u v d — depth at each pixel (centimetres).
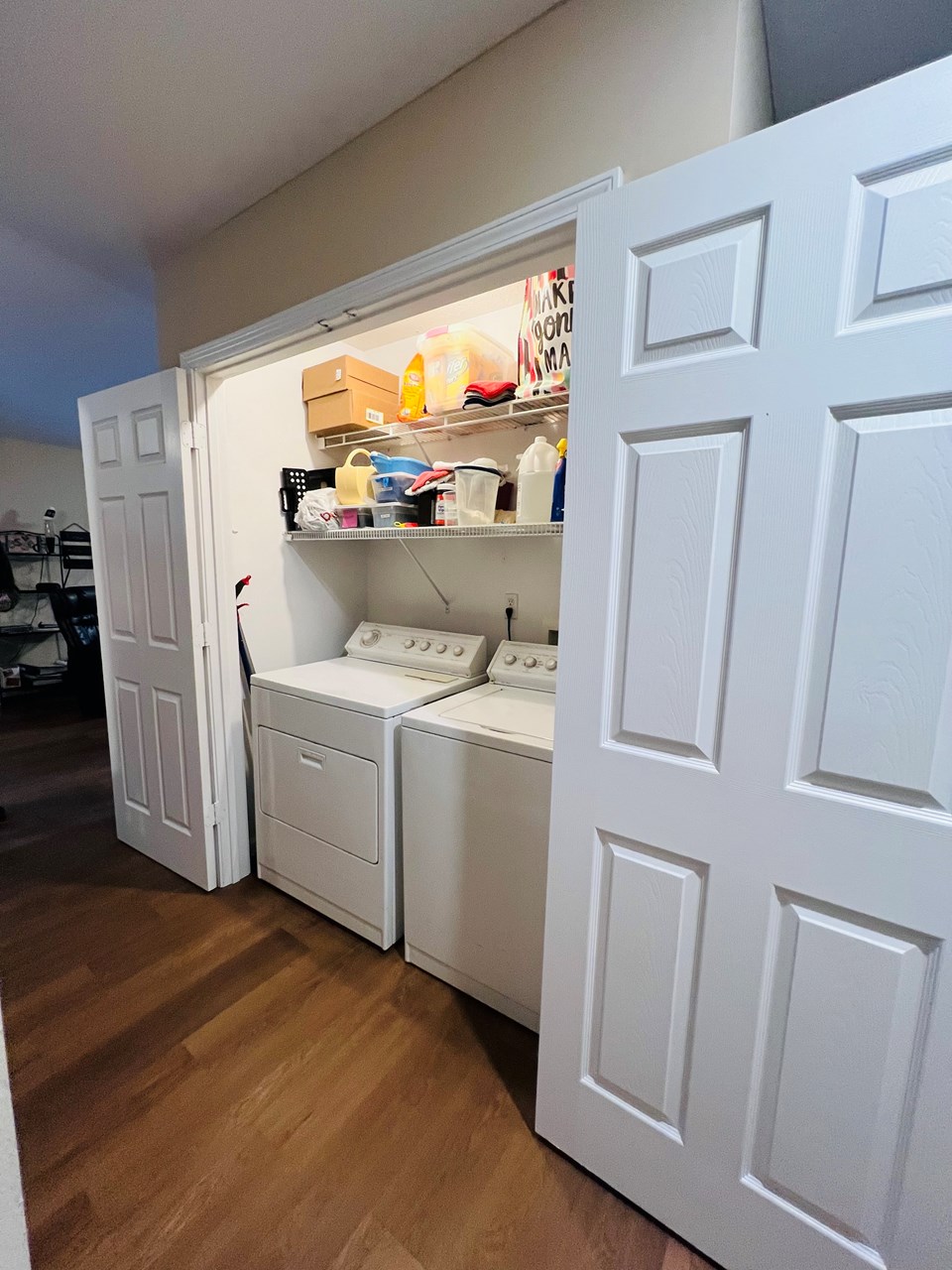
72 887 215
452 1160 119
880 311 72
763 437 80
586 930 108
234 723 213
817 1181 90
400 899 183
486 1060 143
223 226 170
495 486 191
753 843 88
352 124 130
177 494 191
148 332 265
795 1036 89
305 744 192
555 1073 117
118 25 104
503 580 222
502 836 149
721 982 94
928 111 66
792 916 86
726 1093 96
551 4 101
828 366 75
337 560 257
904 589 74
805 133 74
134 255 188
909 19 117
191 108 124
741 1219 98
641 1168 108
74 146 136
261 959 177
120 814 246
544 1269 101
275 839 210
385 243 131
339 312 142
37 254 188
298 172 147
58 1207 109
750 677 85
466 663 210
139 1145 121
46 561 529
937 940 76
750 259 79
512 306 208
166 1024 152
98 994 162
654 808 97
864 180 71
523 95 108
